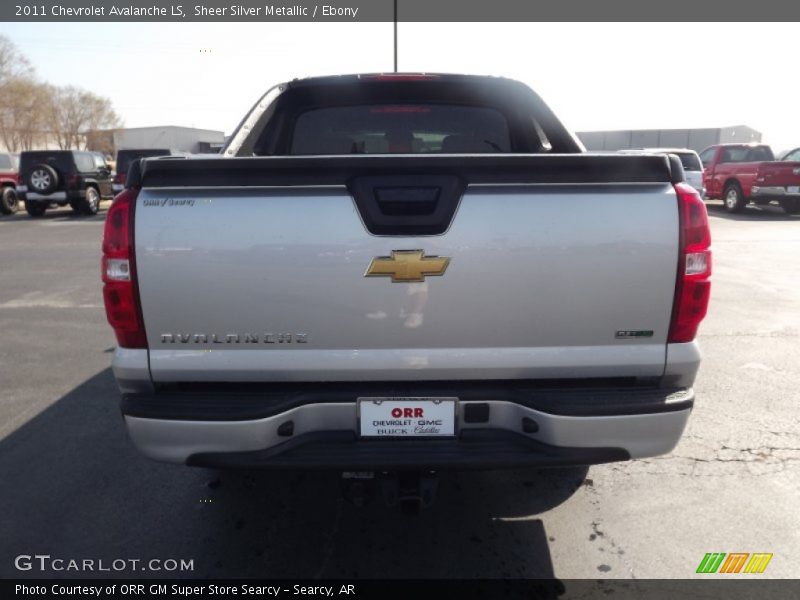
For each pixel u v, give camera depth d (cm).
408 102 368
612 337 202
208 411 200
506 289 197
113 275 197
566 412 200
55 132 6475
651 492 292
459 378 205
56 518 276
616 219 196
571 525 266
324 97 363
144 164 193
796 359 479
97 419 382
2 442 351
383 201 193
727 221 1456
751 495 288
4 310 663
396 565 242
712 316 607
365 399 204
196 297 196
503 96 355
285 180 192
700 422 365
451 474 311
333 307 197
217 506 285
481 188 194
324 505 284
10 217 1870
